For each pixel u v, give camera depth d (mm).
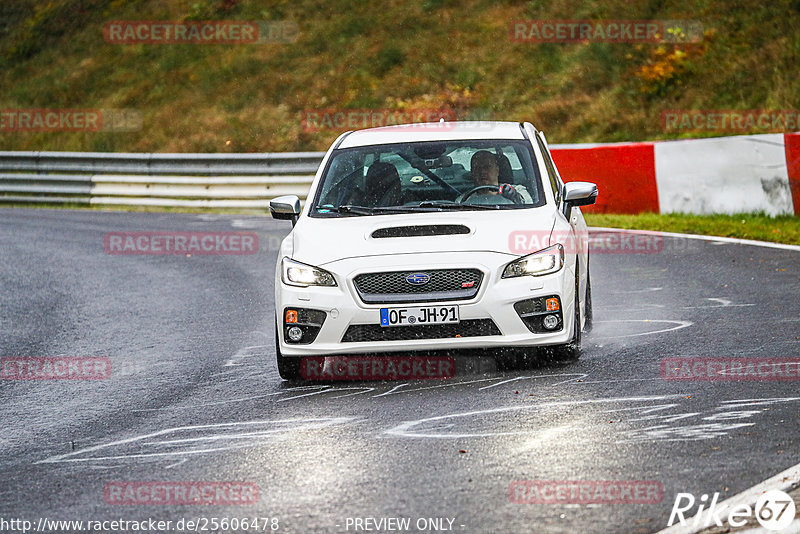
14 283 49125
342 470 17906
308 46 110938
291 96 103500
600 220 59594
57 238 64688
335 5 116750
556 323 24578
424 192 27438
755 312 31062
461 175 27828
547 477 16719
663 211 60375
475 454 18312
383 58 105125
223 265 51438
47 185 85875
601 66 94250
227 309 39281
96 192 83500
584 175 63250
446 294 24281
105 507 16797
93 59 119188
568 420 20266
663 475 16453
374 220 26406
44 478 19000
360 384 25156
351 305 24453
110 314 39969
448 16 109812
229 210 78750
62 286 47688
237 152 97375
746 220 54844
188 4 123125
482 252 24547
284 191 77438
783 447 17609
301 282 25047
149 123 105500
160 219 72375
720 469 16594
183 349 32188
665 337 28328
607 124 86438
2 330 37938
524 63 98812
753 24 91688
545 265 24656
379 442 19578
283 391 25141
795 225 51844
